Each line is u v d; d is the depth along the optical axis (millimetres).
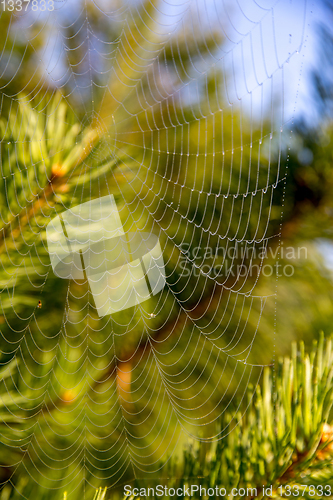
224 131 935
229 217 912
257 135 920
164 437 853
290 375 821
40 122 868
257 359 877
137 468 839
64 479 827
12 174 861
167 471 836
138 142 1005
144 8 1078
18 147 863
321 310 884
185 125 960
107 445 845
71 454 836
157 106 1039
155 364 877
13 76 902
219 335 886
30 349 852
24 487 823
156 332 887
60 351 856
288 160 895
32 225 864
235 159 919
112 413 856
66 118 878
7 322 852
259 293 896
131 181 927
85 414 849
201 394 868
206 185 925
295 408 812
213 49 1038
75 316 874
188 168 938
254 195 907
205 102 990
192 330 887
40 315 863
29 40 939
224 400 865
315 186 895
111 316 886
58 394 848
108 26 1083
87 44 1074
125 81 1057
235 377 871
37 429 839
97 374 867
